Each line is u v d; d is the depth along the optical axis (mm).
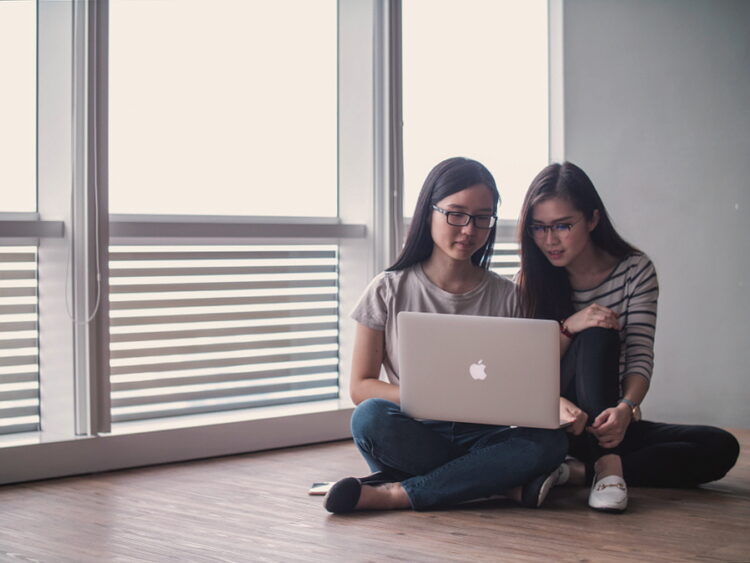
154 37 3182
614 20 3873
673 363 3803
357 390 2479
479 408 2242
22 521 2252
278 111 3475
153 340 3141
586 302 2627
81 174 2855
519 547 1980
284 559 1899
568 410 2363
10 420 2918
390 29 3449
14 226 2764
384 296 2492
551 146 4078
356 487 2264
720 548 1976
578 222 2512
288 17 3500
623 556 1914
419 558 1901
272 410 3363
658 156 3812
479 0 3986
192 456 3039
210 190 3312
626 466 2586
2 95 2906
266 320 3408
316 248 3537
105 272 2875
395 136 3471
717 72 3766
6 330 2902
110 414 2906
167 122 3211
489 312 2533
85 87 2820
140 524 2209
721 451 2525
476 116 3971
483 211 2373
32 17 2953
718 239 3760
